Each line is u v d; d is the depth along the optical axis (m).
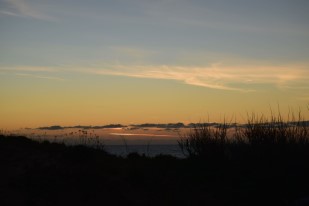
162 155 17.38
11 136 17.84
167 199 11.84
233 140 15.35
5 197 10.27
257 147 14.06
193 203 11.76
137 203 11.23
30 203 10.14
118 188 11.99
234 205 11.95
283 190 12.33
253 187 12.67
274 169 12.99
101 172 13.28
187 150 16.47
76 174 12.58
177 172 14.82
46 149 15.95
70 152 14.92
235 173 13.80
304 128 14.20
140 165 15.19
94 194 11.29
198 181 13.91
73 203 10.59
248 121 15.15
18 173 12.36
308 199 11.16
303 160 13.07
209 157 15.17
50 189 11.21
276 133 14.20
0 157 14.05
